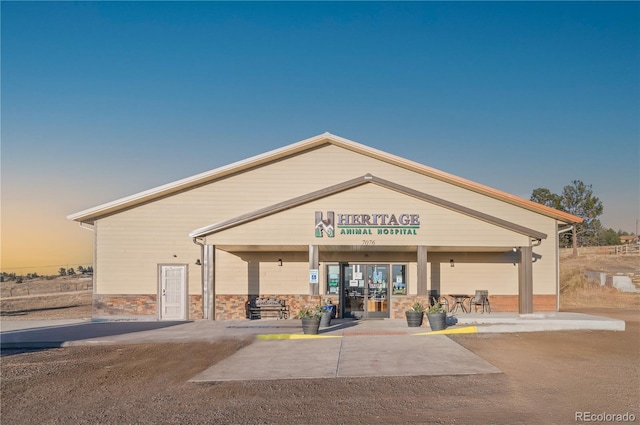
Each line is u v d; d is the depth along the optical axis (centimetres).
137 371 1245
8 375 1223
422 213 2025
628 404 899
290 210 2019
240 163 2208
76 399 998
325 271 2242
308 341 1625
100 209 2175
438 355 1352
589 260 5078
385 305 2225
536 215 2234
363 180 2019
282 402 947
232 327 1919
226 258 2233
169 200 2227
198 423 837
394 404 919
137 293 2202
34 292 4391
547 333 1733
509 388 1014
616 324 1812
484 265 2248
